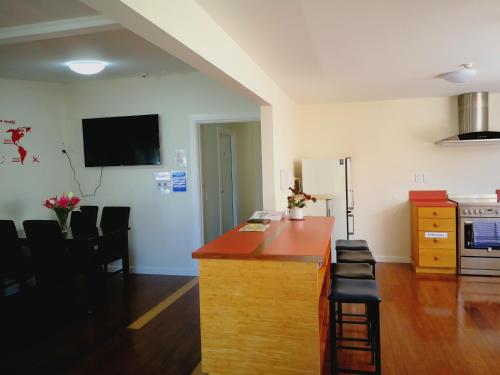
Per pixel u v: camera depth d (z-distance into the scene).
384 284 4.36
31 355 2.92
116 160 4.89
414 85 4.24
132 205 4.99
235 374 2.42
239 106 4.60
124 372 2.64
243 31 2.36
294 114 5.33
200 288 2.45
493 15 2.19
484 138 4.57
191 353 2.88
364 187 5.38
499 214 4.50
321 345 2.58
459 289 4.13
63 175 5.08
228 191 6.50
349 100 5.19
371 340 2.75
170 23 1.66
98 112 4.98
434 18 2.22
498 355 2.72
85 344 3.08
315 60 3.08
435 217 4.66
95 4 1.33
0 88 4.42
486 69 3.52
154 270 4.99
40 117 4.81
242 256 2.33
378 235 5.37
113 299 4.09
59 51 3.40
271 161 3.80
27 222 3.62
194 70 4.44
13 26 2.60
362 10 2.08
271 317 2.34
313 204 4.94
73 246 3.85
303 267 2.28
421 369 2.56
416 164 5.21
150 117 4.77
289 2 1.95
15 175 4.54
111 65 4.04
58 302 4.07
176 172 4.82
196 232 4.82
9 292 4.41
